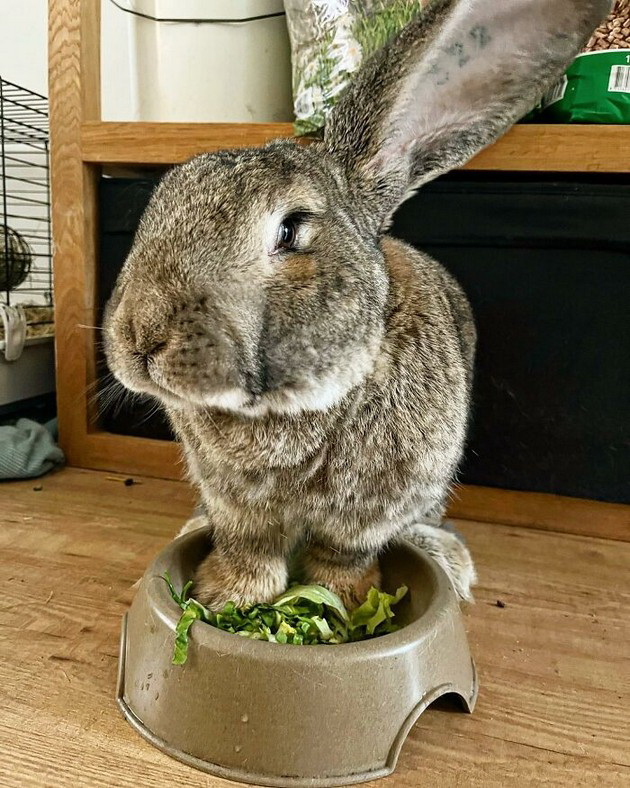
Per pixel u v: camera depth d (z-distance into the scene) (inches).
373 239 13.8
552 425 22.9
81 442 27.2
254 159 12.2
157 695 12.6
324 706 11.7
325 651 11.8
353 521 14.6
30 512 22.9
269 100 26.2
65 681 14.4
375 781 12.0
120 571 19.1
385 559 17.1
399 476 14.4
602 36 20.3
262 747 11.7
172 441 26.6
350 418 13.5
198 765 12.0
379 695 12.0
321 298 12.0
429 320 15.4
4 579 18.3
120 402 26.6
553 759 12.8
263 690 11.7
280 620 14.3
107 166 26.3
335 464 13.8
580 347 22.2
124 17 31.6
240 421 13.2
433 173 15.0
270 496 14.1
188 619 12.3
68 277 25.6
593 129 20.5
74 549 20.3
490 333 22.8
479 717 13.9
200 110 26.0
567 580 20.0
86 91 24.1
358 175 13.9
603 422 22.5
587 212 21.1
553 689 14.9
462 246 22.5
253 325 11.4
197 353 10.9
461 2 13.1
